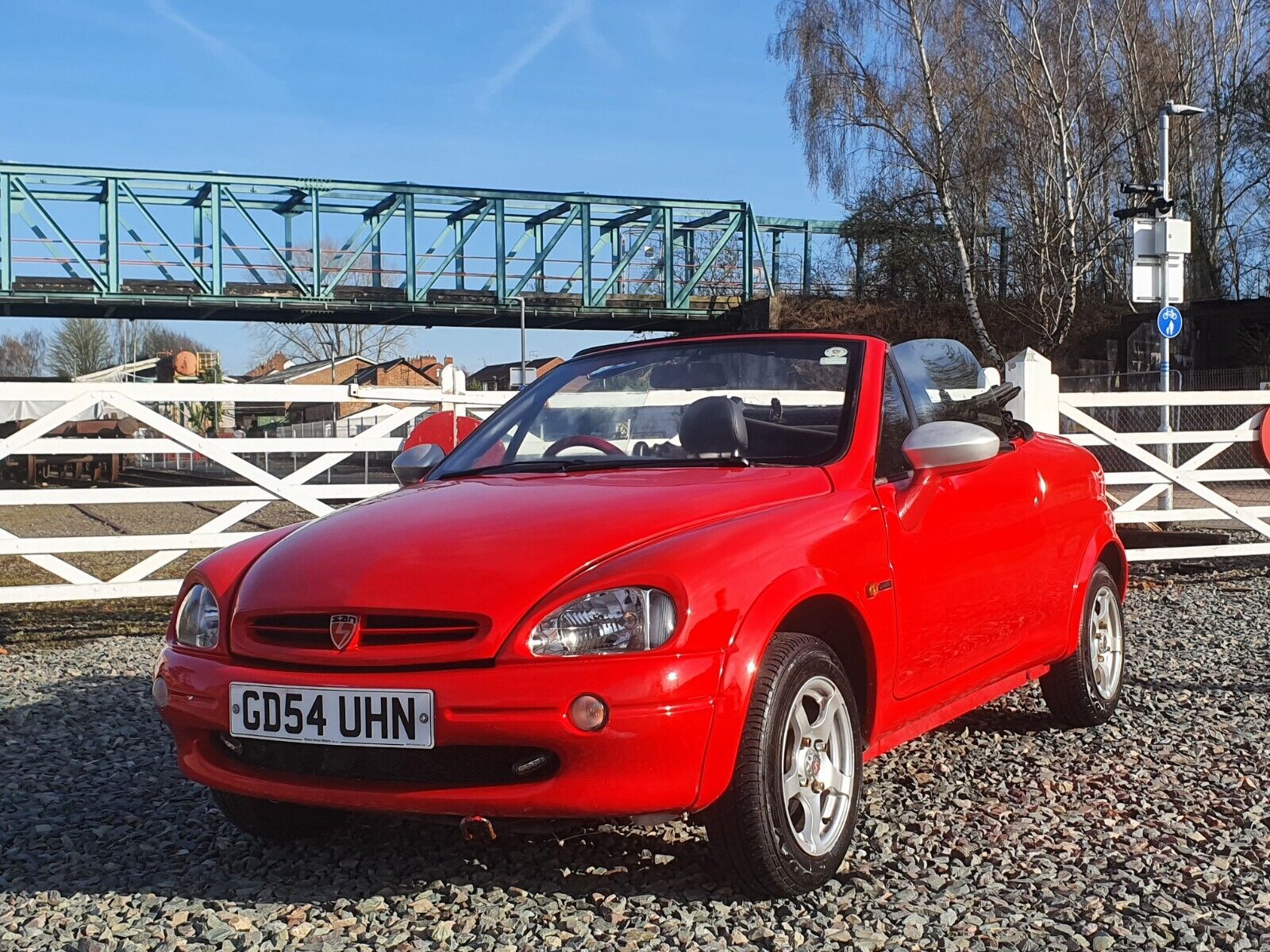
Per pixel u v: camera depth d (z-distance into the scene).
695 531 3.32
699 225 57.28
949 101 38.16
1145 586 9.88
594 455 4.23
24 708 6.12
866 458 3.95
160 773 4.96
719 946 3.06
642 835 3.90
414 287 50.69
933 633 4.04
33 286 47.19
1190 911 3.29
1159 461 10.52
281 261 47.72
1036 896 3.41
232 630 3.45
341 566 3.39
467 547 3.34
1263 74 40.50
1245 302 35.19
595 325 56.72
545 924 3.25
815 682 3.41
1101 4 39.41
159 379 77.25
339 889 3.57
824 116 38.66
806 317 50.28
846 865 3.63
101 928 3.29
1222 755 4.88
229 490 8.78
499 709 3.02
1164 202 19.08
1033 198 38.78
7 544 8.22
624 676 3.00
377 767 3.23
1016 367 9.92
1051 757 4.86
